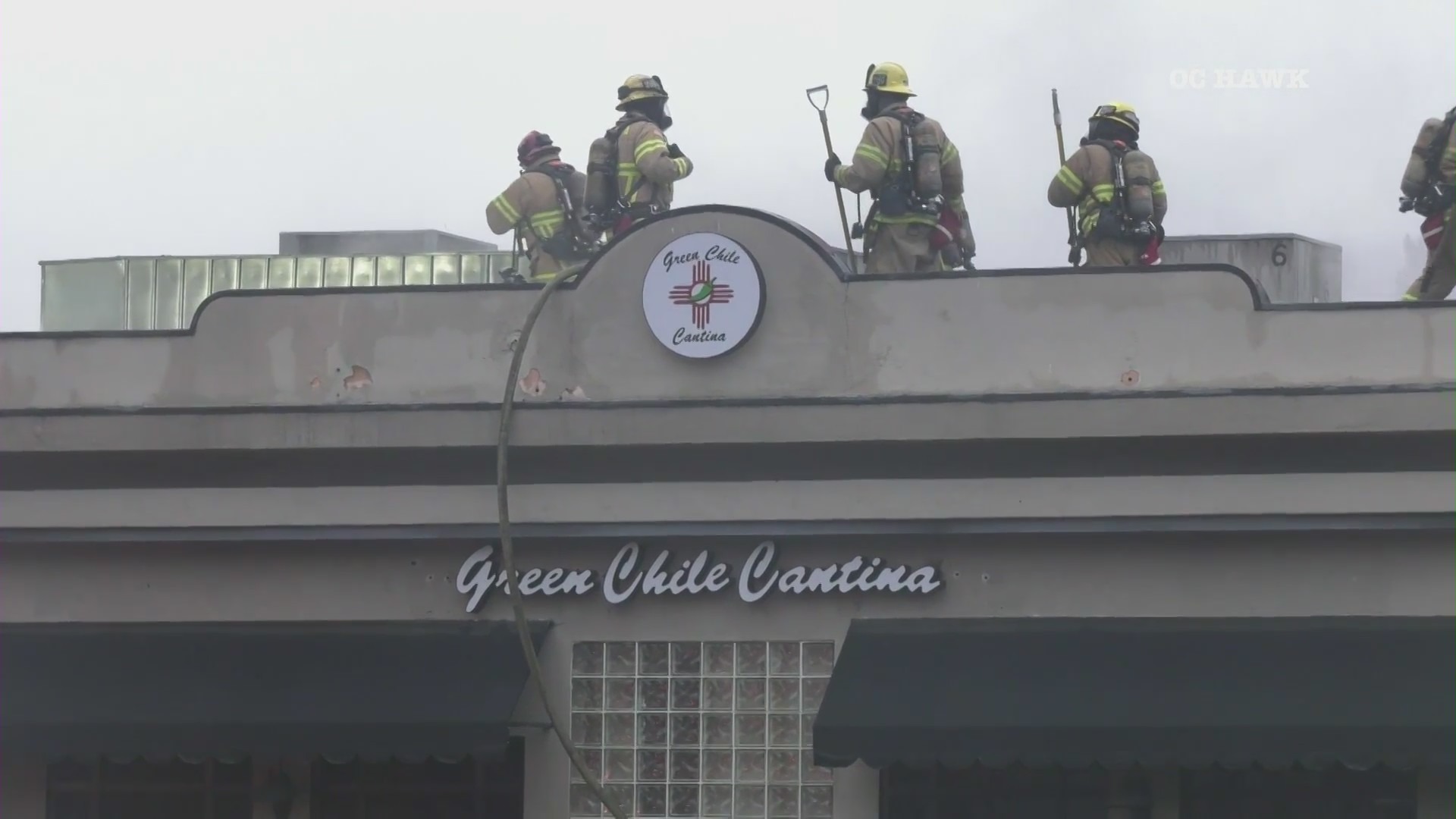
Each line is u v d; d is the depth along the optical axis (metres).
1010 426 65.25
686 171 76.00
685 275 68.19
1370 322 64.56
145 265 87.69
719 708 68.31
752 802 67.94
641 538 68.44
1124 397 64.75
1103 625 65.81
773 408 66.75
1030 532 65.88
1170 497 65.00
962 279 66.81
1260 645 64.12
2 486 71.81
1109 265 69.31
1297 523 64.25
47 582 72.44
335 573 70.69
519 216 77.69
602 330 68.88
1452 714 60.81
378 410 69.00
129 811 72.75
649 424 67.38
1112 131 73.69
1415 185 71.69
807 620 67.88
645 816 68.38
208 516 70.69
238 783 72.12
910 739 63.38
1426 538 64.06
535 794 69.12
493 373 69.56
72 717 68.75
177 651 70.50
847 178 72.31
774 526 67.38
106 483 71.38
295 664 69.31
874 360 67.12
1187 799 66.06
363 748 66.88
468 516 69.25
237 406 70.50
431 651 69.00
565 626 69.25
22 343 72.44
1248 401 64.06
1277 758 61.31
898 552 67.25
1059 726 62.81
